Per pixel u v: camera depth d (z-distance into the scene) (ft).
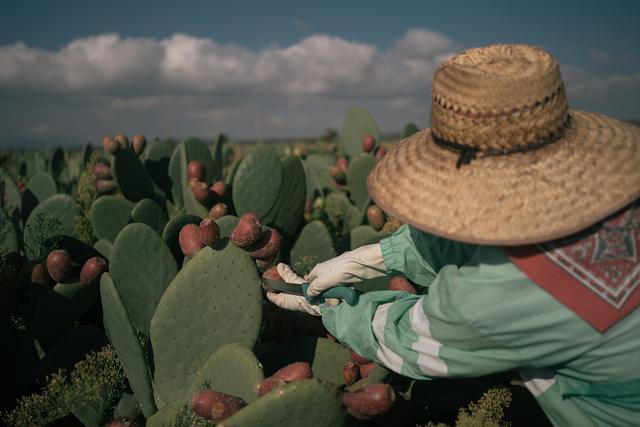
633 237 4.69
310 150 29.60
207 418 5.64
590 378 4.90
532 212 4.53
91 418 7.21
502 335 4.67
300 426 5.29
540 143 4.69
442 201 4.79
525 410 7.97
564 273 4.55
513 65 4.91
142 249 7.83
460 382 8.16
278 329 7.73
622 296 4.57
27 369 7.95
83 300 8.18
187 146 13.92
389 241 6.00
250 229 6.75
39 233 9.73
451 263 5.74
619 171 4.75
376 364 6.88
